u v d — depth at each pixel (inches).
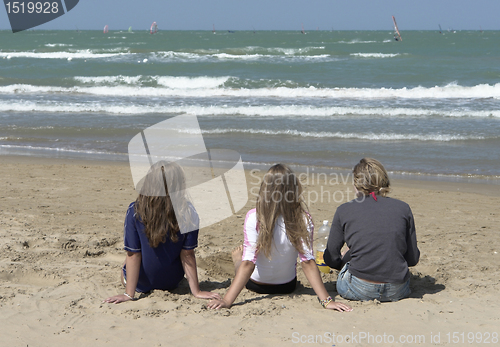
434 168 358.0
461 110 587.2
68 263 161.8
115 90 780.0
